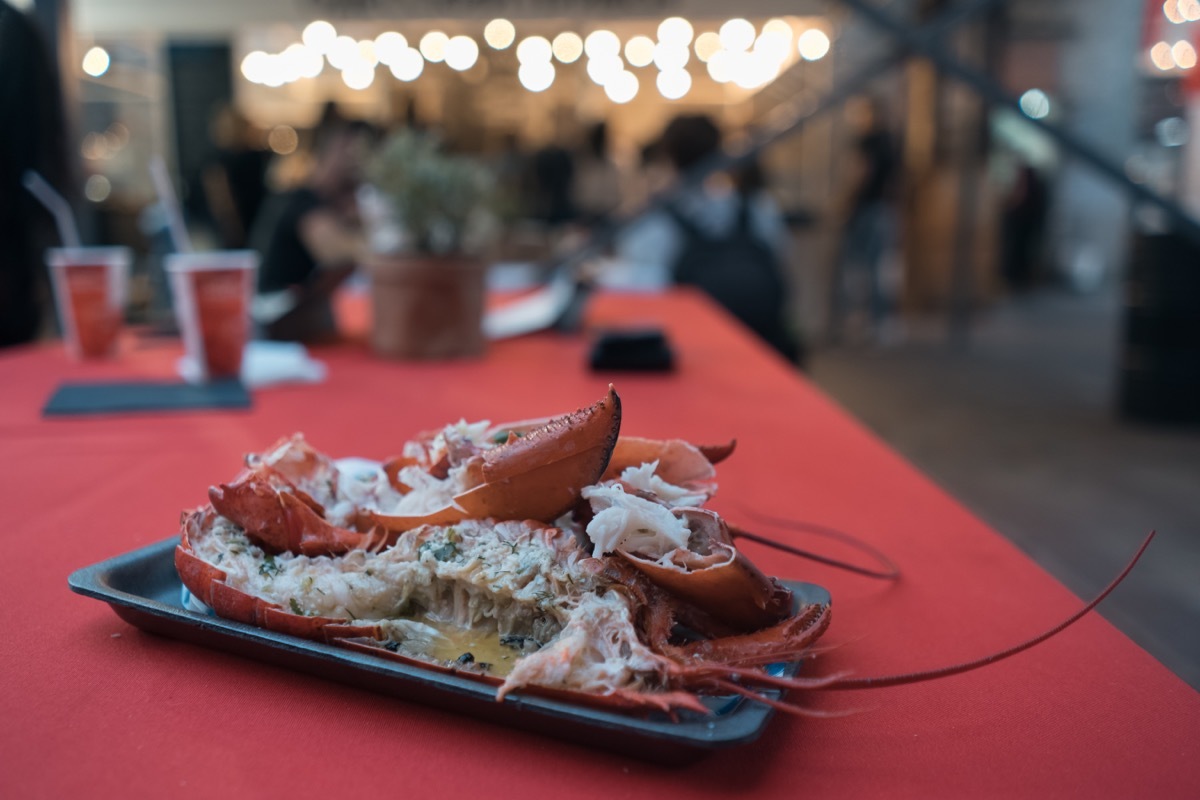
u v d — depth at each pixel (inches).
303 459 37.0
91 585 32.5
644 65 414.0
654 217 178.7
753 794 25.0
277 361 85.4
